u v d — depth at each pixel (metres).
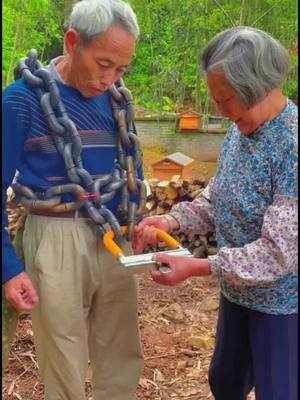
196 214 2.12
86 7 1.74
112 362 2.26
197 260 1.80
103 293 2.12
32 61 1.88
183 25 8.25
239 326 2.07
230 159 1.84
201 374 3.06
